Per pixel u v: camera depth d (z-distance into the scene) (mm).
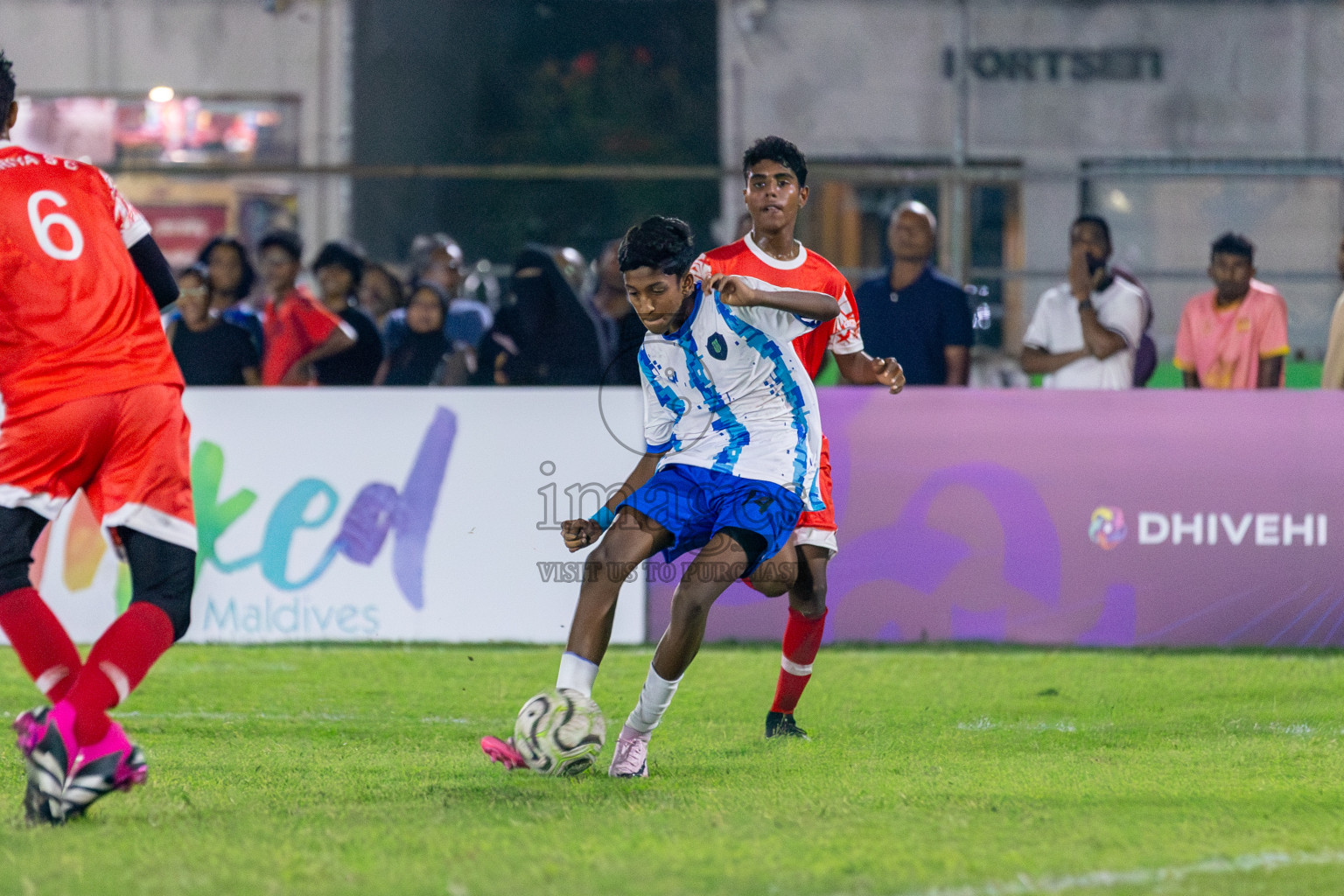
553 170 34750
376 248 41000
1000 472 24672
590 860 9961
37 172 11867
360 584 24609
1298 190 35188
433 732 16875
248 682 20781
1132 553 24594
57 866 9719
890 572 24703
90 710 10906
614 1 44594
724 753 15148
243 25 40719
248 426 24656
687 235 13047
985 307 34500
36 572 24422
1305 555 24516
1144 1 37156
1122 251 35656
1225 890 9305
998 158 37750
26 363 11500
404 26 42094
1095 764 14445
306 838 10625
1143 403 24625
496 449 24500
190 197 38969
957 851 10297
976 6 37594
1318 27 36938
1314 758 14859
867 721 17672
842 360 15312
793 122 38688
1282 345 28438
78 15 40531
